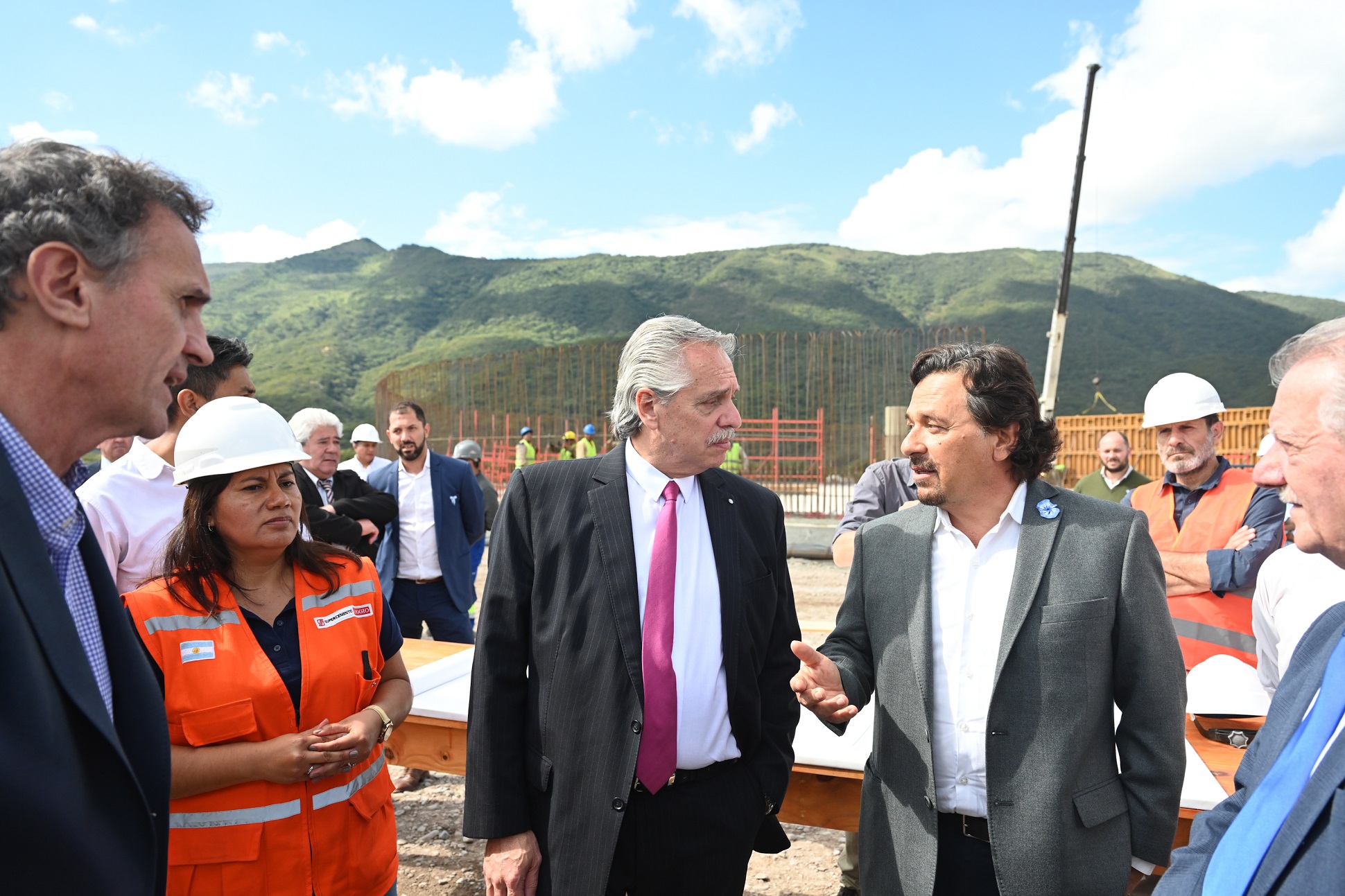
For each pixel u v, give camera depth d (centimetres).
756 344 2862
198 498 182
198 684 174
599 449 2003
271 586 193
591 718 182
